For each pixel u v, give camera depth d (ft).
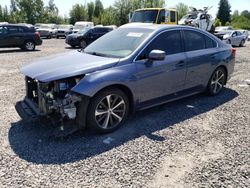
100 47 16.93
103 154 12.37
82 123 13.56
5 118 16.21
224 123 16.12
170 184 10.34
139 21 51.65
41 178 10.57
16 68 32.50
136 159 12.00
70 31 109.60
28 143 13.26
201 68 18.90
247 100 20.51
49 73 13.28
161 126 15.49
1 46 52.85
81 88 12.97
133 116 16.88
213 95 21.20
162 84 16.38
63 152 12.48
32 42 56.44
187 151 12.76
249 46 80.94
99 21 221.66
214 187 10.20
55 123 13.61
